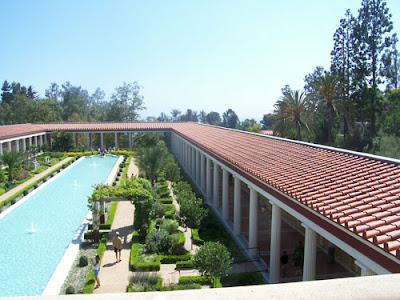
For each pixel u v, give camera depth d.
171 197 23.78
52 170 35.03
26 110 68.19
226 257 11.11
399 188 8.41
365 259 6.58
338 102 34.44
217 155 19.09
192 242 16.34
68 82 109.31
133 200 16.67
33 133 44.59
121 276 13.05
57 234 17.92
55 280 12.64
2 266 14.21
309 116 38.00
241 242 15.77
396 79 37.78
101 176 34.56
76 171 37.41
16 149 39.88
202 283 12.33
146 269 13.52
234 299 1.61
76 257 14.91
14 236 17.66
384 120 35.81
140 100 79.25
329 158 12.41
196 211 16.39
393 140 30.98
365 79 35.88
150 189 19.77
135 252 14.80
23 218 20.72
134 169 37.59
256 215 14.47
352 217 7.27
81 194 26.97
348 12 36.88
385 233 6.39
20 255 15.30
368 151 34.12
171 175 26.22
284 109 35.59
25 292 12.09
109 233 17.80
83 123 54.81
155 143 47.06
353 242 6.96
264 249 14.94
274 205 11.59
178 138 45.44
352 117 37.09
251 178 13.90
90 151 50.16
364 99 36.03
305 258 9.22
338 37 37.75
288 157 14.05
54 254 15.41
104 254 15.25
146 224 16.75
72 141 49.72
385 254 5.88
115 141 52.03
